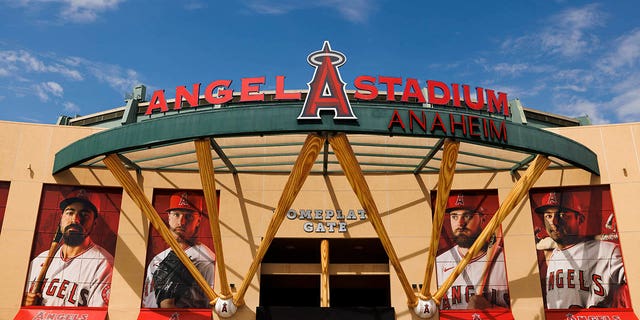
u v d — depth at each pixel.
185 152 29.88
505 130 24.88
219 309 29.28
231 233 32.22
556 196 32.34
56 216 31.62
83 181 32.22
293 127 22.80
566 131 33.28
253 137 28.56
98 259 31.19
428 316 29.66
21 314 29.53
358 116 22.98
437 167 32.59
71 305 30.25
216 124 23.31
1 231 30.69
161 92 27.27
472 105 27.00
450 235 32.31
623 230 31.06
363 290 40.97
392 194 33.06
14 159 32.06
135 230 31.83
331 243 34.16
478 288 30.98
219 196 33.03
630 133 32.69
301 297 41.06
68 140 32.97
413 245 32.03
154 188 32.78
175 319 30.22
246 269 31.61
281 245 35.41
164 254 31.67
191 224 32.38
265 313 30.16
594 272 30.67
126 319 30.12
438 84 26.66
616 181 31.89
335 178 33.44
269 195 33.12
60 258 30.92
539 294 30.53
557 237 31.55
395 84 26.59
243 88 25.97
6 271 30.08
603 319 29.59
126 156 30.42
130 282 30.80
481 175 33.06
